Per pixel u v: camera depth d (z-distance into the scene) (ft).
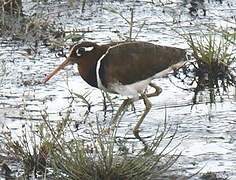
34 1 69.67
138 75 41.55
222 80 51.83
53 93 48.29
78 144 36.58
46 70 53.16
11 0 62.18
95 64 41.22
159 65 42.04
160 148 38.99
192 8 69.31
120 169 34.45
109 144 36.58
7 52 57.26
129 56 41.32
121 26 64.03
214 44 54.34
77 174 34.40
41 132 37.50
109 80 41.19
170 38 60.08
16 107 45.57
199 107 46.11
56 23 64.54
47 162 36.06
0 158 37.24
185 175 35.45
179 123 43.16
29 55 56.65
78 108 45.60
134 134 41.37
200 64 53.06
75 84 50.03
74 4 68.95
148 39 59.82
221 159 37.45
